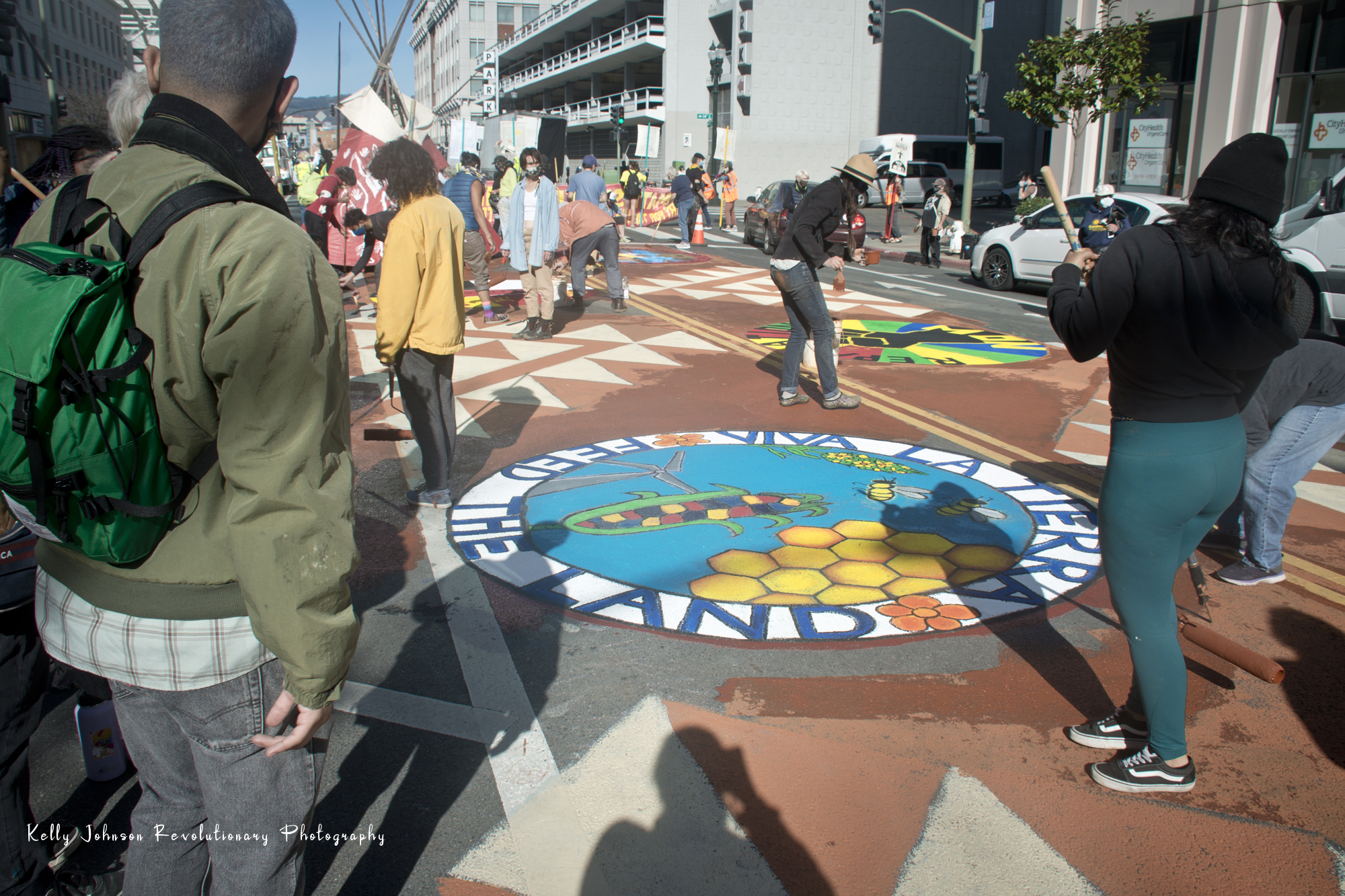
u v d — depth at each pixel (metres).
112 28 47.03
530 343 8.95
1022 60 17.69
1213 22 17.53
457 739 2.75
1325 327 9.03
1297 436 3.67
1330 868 2.26
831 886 2.18
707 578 3.87
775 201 18.19
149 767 1.58
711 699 2.96
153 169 1.38
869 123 41.06
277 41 1.48
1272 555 3.84
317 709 1.41
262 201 1.45
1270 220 2.19
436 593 3.73
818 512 4.66
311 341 1.34
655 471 5.30
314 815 2.40
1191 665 3.23
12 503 1.34
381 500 4.80
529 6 76.56
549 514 4.61
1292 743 2.78
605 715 2.87
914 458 5.59
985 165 35.47
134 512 1.31
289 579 1.33
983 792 2.52
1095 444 5.92
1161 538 2.38
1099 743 2.71
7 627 1.87
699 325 10.05
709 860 2.25
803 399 6.84
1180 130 18.88
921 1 40.25
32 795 2.51
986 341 9.45
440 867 2.23
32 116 35.00
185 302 1.29
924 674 3.12
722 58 36.78
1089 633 3.43
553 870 2.22
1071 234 2.66
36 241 1.45
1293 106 16.84
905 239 22.91
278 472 1.31
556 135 33.56
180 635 1.43
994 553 4.16
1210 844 2.34
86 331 1.21
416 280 4.15
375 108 10.52
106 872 2.15
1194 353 2.24
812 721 2.84
